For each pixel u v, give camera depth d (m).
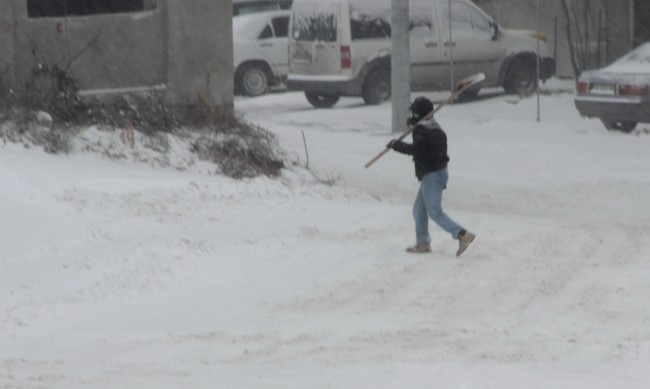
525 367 31.80
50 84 64.06
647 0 107.81
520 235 51.16
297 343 35.38
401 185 65.44
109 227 47.34
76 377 30.39
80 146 59.09
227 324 37.91
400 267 45.41
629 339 35.34
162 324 37.91
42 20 66.31
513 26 120.69
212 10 69.56
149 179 54.66
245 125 67.94
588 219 56.03
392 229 51.84
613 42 110.19
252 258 45.88
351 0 99.19
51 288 40.97
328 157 73.62
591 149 77.56
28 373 31.12
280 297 41.31
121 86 68.38
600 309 39.38
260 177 59.22
